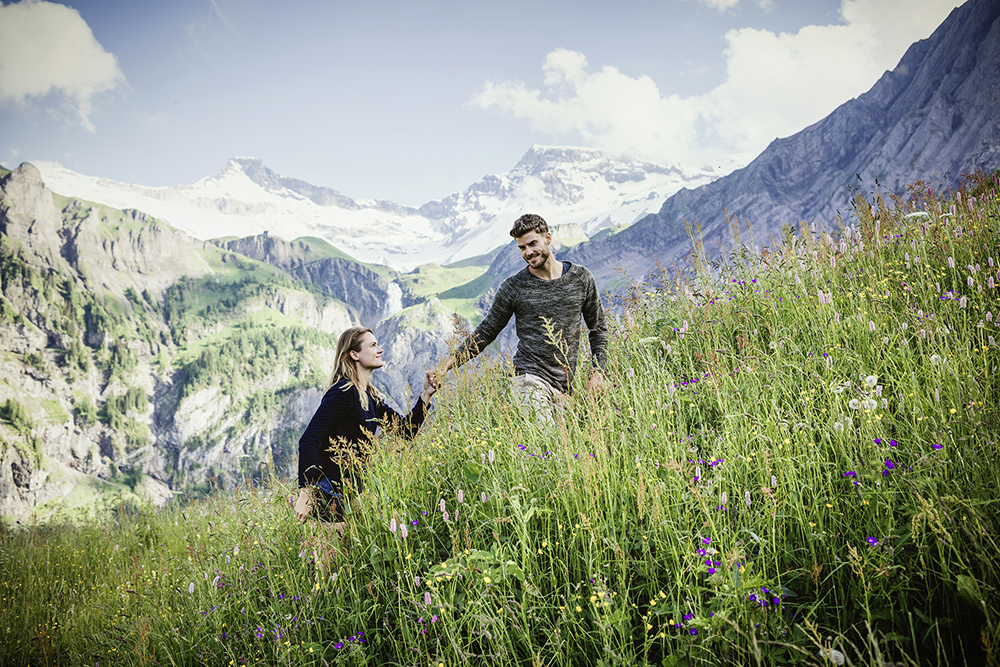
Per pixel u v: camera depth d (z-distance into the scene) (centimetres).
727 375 377
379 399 450
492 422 415
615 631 241
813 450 293
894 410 321
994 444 246
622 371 474
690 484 287
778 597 225
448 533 332
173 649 346
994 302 377
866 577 225
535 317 450
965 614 215
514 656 245
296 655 289
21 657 475
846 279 493
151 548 731
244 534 407
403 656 277
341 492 376
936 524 225
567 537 302
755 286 523
